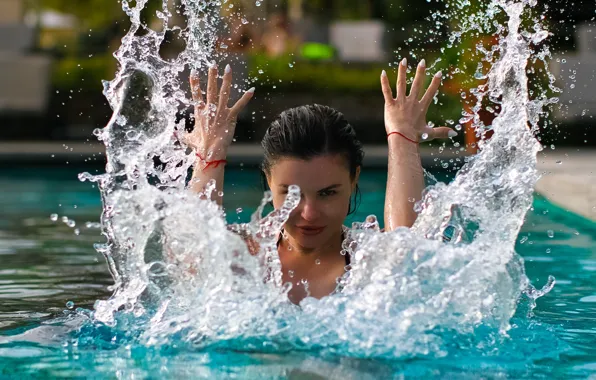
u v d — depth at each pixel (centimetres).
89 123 1123
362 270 219
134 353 200
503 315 213
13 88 1114
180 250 220
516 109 244
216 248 213
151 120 239
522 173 231
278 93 1070
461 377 182
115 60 1143
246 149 943
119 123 238
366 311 210
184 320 215
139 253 225
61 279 314
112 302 229
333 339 204
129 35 252
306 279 239
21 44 1226
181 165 253
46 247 401
